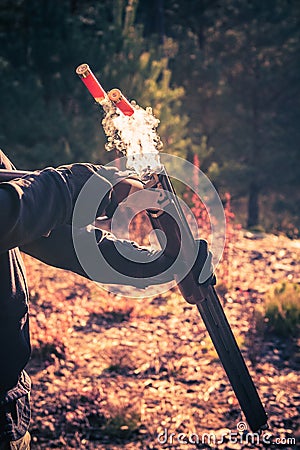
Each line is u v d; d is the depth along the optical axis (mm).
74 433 5590
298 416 5879
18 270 1816
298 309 7949
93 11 22078
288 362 7129
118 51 18891
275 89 34062
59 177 1348
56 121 18188
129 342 7594
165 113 18109
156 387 6484
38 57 18844
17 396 1854
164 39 26203
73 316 8250
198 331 7965
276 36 33531
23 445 1896
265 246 12047
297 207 35000
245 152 32812
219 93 31609
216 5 33688
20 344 1818
